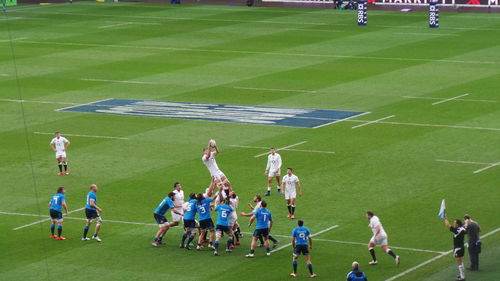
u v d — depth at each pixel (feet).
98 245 277.64
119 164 359.46
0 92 499.51
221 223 268.82
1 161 368.89
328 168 346.13
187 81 514.68
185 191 325.01
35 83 520.42
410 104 444.55
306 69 536.83
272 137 391.86
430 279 243.60
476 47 586.86
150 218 300.40
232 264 261.24
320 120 418.92
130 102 468.75
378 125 407.03
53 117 440.04
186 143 386.73
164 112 444.14
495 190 315.58
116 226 293.43
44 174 350.84
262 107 449.48
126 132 408.05
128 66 562.25
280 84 499.92
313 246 271.90
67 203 316.81
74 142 393.91
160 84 509.35
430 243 270.87
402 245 270.26
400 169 342.23
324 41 627.46
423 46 596.29
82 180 341.41
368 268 254.27
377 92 473.26
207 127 411.95
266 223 265.13
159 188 329.11
